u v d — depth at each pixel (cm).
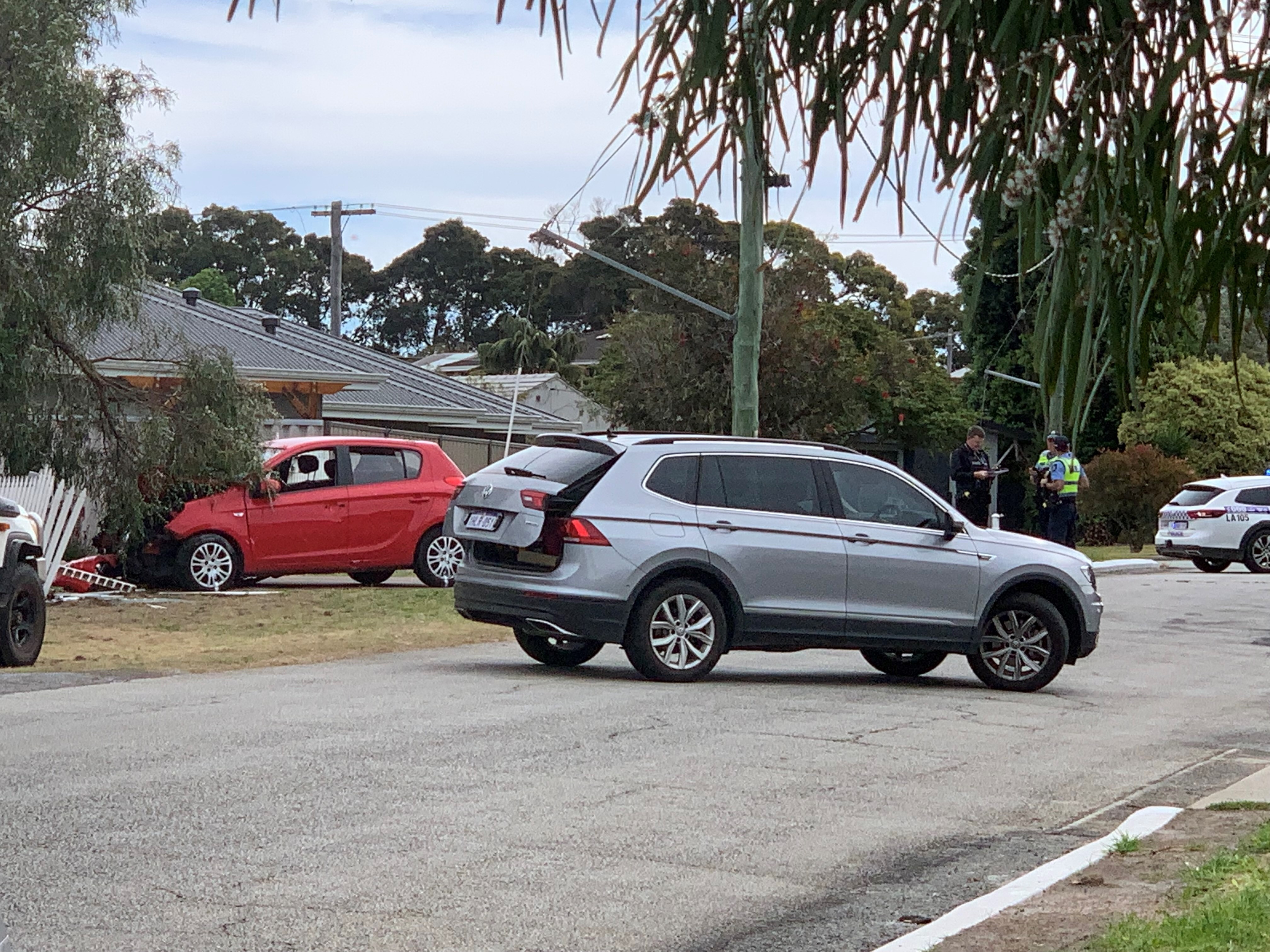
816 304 3694
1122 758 962
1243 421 4922
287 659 1373
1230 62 278
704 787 809
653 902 589
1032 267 276
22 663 1270
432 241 9169
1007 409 5091
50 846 644
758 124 299
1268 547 3105
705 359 3688
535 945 528
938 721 1088
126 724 948
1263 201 279
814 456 1284
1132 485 3916
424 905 571
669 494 1231
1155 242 280
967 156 290
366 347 4550
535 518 1209
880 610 1271
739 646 1252
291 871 613
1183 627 1933
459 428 4150
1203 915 513
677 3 299
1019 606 1307
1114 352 279
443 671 1273
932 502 1305
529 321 6975
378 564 2122
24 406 1891
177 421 1980
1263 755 989
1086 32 292
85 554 2130
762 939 547
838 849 688
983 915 560
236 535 2034
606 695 1134
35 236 1848
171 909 556
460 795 764
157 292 3666
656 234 3703
